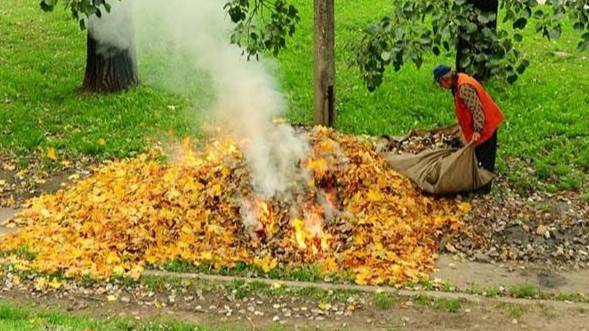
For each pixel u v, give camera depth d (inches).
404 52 417.7
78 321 331.9
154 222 417.7
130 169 488.1
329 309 359.3
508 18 413.7
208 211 423.5
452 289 379.9
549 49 741.3
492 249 423.2
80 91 636.1
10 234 421.4
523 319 353.1
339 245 408.5
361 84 642.2
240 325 343.6
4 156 530.0
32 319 330.3
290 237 412.5
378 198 434.0
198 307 359.3
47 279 376.8
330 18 519.2
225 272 391.9
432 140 509.0
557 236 438.3
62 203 456.8
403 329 343.6
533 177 505.7
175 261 398.0
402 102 607.2
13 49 731.4
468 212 454.9
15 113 586.6
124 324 333.4
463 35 425.7
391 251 408.8
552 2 396.5
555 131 565.0
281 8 487.5
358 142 481.4
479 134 456.8
